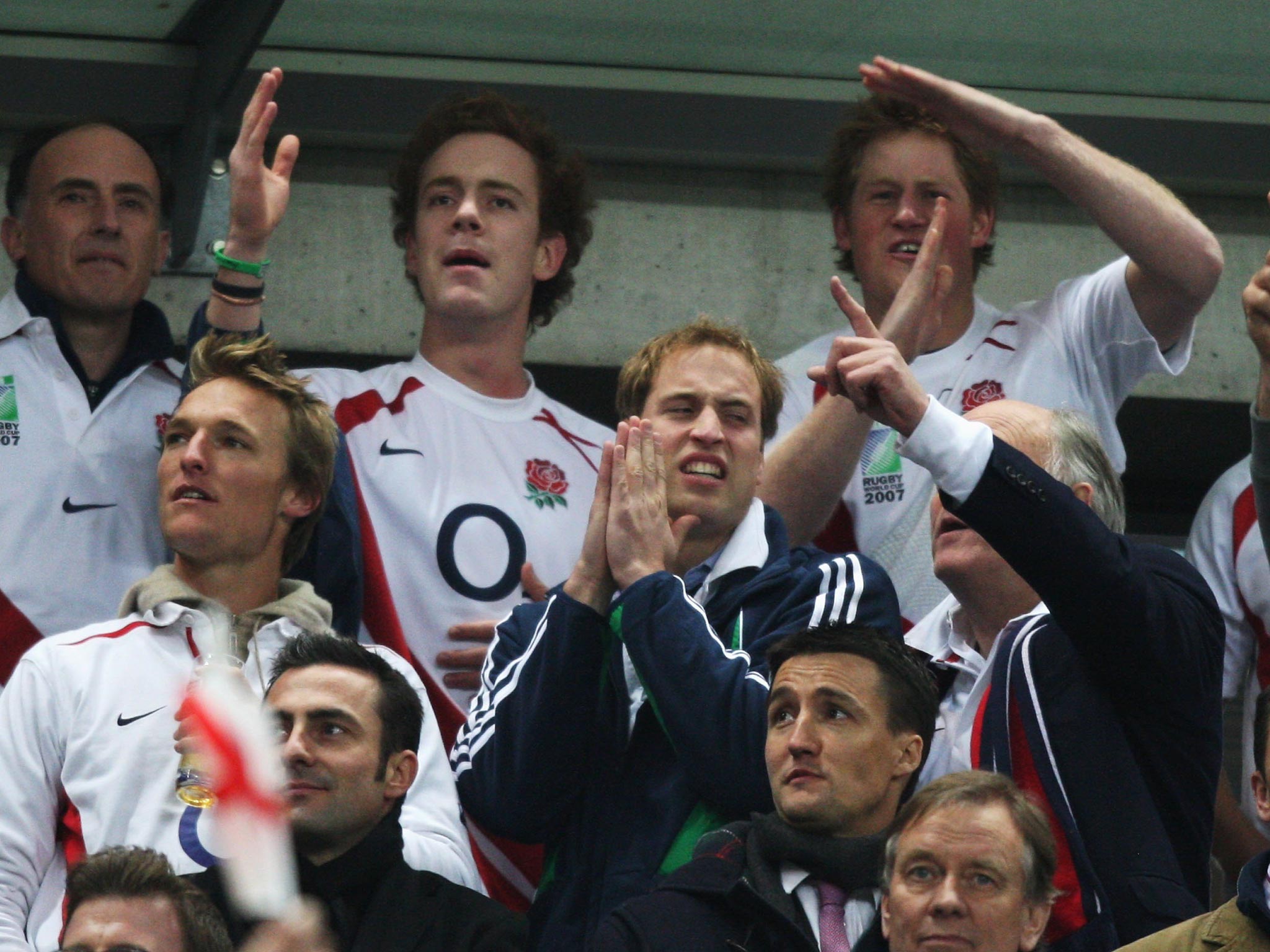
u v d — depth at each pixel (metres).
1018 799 9.45
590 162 19.53
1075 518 10.28
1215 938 9.55
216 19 16.55
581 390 20.09
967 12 17.31
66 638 11.70
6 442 14.66
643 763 11.45
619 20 17.38
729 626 11.94
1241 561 17.03
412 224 16.11
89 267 15.05
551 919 11.20
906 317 13.80
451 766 12.48
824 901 9.95
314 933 4.32
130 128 15.79
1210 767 10.88
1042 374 16.02
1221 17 17.30
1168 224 14.97
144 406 15.18
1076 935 10.12
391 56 17.86
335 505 13.55
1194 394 20.22
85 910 9.27
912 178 16.17
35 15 16.59
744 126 18.56
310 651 10.92
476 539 14.88
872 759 10.22
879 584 12.09
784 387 15.84
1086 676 10.75
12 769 11.15
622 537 11.40
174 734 11.30
